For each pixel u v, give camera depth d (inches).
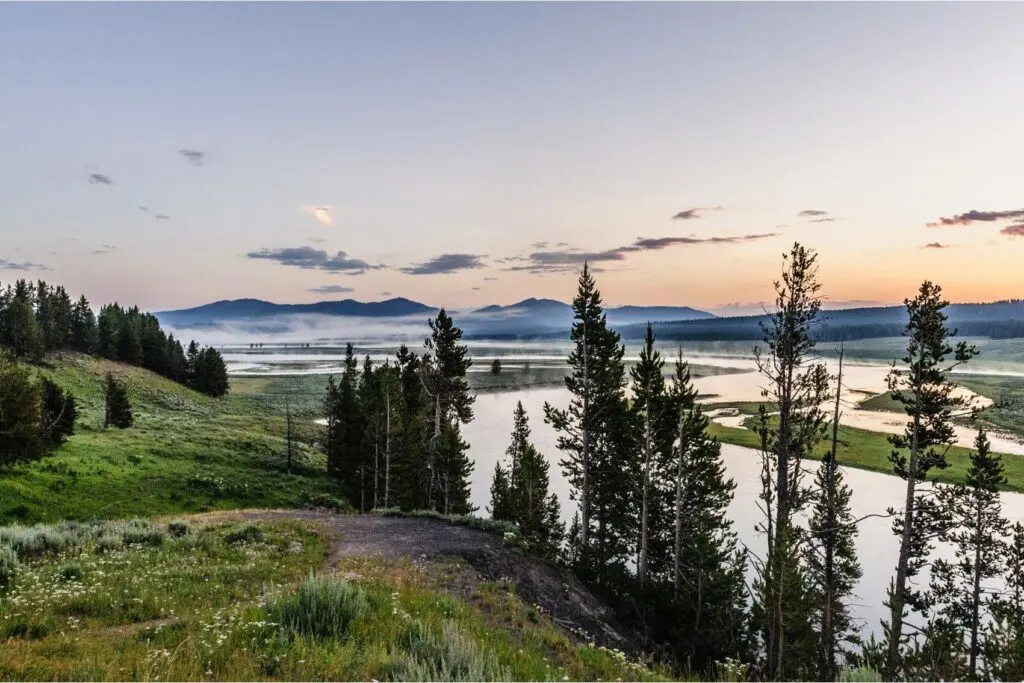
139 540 788.6
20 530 691.4
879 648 1086.4
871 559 1744.6
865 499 2319.1
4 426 1464.1
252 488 2059.5
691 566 1223.5
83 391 3727.9
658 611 1115.3
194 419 3641.7
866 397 5398.6
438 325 2078.0
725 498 1380.4
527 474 1638.8
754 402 5162.4
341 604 401.4
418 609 489.4
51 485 1558.8
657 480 1433.3
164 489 1814.7
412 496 2182.6
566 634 673.0
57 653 316.8
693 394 1358.3
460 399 2105.1
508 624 587.2
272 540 895.1
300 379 7450.8
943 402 1088.2
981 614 1366.9
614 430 1493.6
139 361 5216.5
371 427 2196.1
